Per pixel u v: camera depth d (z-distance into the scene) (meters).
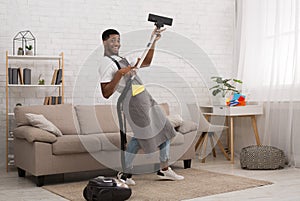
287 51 5.73
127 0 6.44
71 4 6.16
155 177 4.95
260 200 3.86
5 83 5.88
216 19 6.97
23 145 4.95
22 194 4.27
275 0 5.98
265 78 6.11
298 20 5.54
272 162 5.43
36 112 5.36
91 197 3.81
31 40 5.96
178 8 6.73
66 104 5.62
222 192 4.17
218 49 6.97
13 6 5.89
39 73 6.00
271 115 6.04
